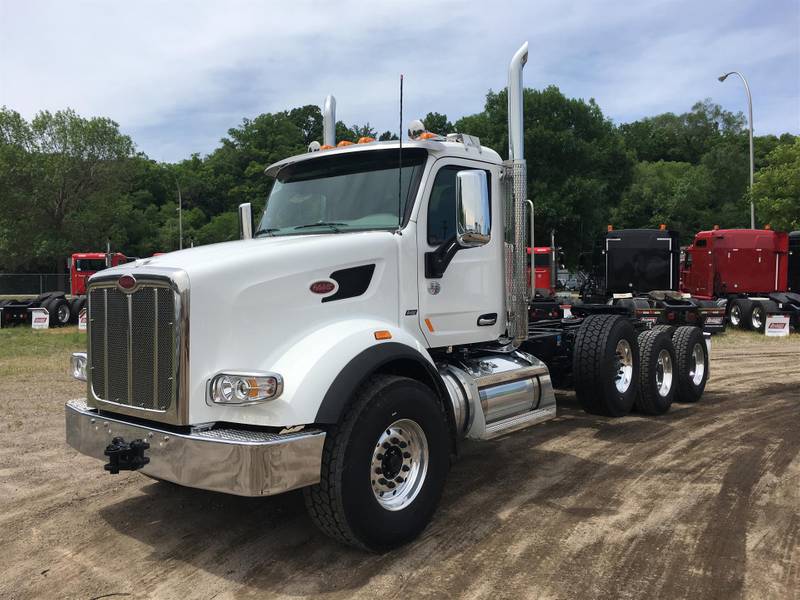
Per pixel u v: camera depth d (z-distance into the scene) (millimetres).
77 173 58094
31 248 57531
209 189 91750
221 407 3682
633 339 7656
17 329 19797
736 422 7508
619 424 7445
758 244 19688
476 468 5770
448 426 4645
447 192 5043
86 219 57938
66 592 3545
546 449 6379
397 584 3588
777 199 24219
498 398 5223
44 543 4191
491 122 42812
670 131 87875
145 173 88875
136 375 3857
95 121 58125
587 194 41031
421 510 4129
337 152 5113
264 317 3877
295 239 4531
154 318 3725
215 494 5074
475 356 5609
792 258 20672
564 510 4691
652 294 16016
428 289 4867
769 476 5449
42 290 57312
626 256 17562
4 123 56031
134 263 4098
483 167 5426
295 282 4020
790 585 3551
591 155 42969
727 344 15922
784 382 10391
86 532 4355
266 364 3865
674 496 4969
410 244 4711
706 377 8969
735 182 65625
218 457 3447
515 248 5691
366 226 4852
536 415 5617
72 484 5320
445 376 4941
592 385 7219
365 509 3781
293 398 3570
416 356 4219
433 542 4145
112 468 3689
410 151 4898
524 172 5699
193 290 3635
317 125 97188
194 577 3705
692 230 60875
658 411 7902
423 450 4223
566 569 3748
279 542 4172
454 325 5121
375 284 4473
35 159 56625
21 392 9297
